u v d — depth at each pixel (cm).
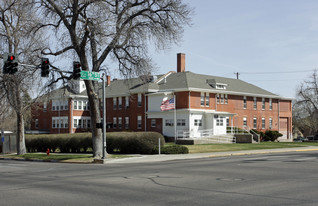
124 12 2877
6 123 7031
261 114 6338
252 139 4984
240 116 5959
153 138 3334
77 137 3888
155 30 2927
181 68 6038
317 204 970
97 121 2994
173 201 1033
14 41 3472
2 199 1113
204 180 1456
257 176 1566
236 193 1147
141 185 1348
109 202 1037
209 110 5425
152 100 5569
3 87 3453
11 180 1595
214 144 4500
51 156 3381
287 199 1041
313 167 1944
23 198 1126
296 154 3156
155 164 2353
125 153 3497
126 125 6034
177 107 5338
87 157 3061
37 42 3259
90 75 2652
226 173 1689
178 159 2853
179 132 5169
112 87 6481
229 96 5819
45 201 1070
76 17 2752
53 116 6769
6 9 3412
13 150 4297
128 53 2964
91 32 2764
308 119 9044
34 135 4384
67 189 1288
